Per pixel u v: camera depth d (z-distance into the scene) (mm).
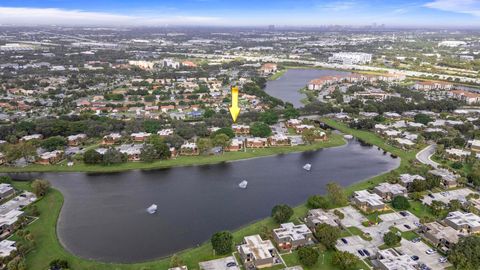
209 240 164500
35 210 181125
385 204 189875
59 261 141625
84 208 192500
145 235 168500
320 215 176750
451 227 167250
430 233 159625
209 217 185000
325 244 154125
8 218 171000
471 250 140625
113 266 144000
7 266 136500
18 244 150750
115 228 174000
